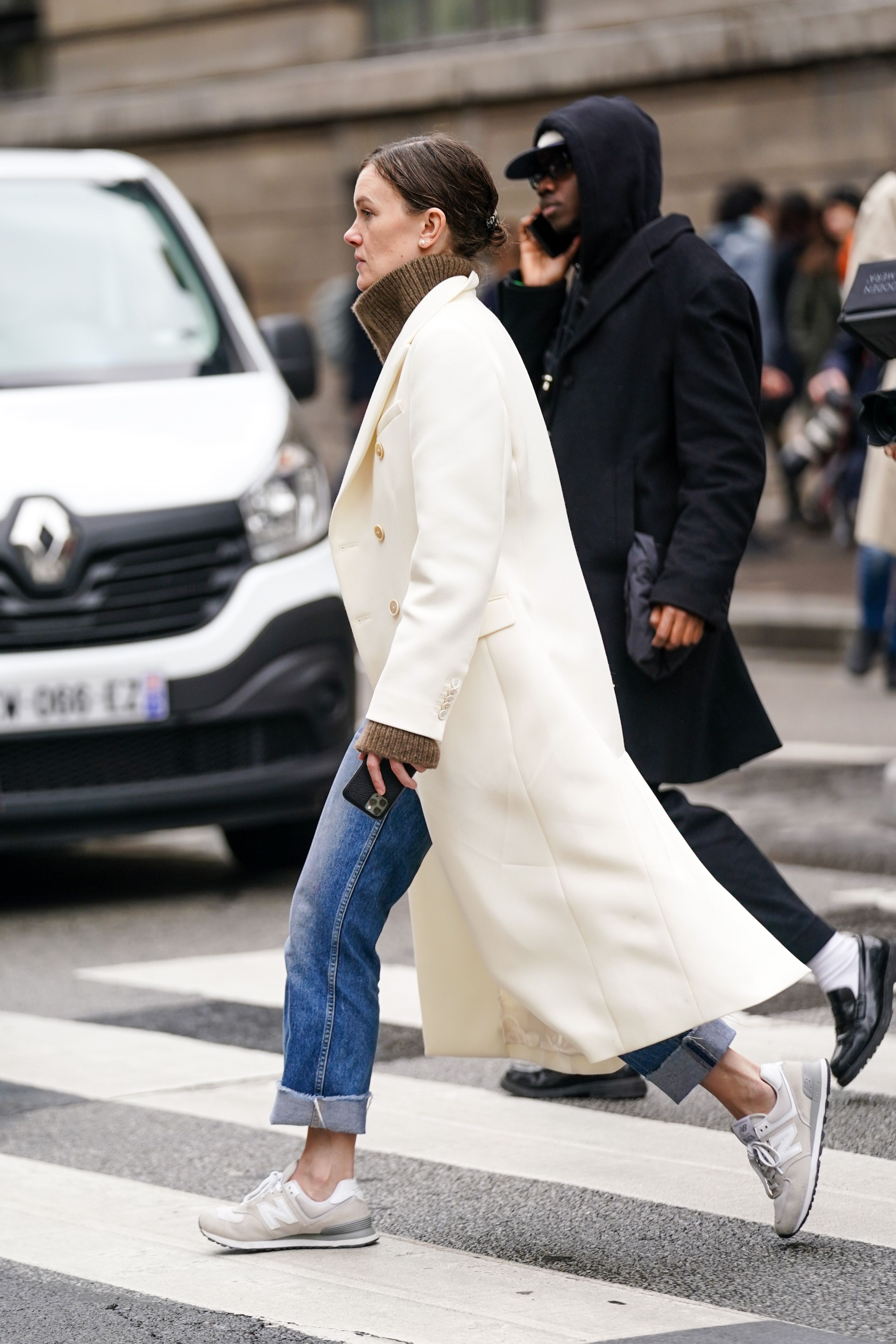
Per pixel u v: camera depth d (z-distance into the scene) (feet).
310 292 112.98
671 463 23.84
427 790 18.39
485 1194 21.27
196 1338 17.47
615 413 23.73
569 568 18.63
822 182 91.40
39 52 124.47
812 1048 26.16
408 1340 17.22
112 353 39.52
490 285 28.27
